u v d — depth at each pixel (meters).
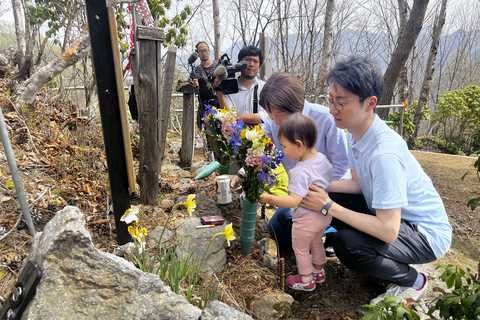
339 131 2.35
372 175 1.88
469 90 10.60
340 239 2.02
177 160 4.00
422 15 7.16
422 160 6.07
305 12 9.99
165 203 2.71
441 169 5.45
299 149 2.03
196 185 3.14
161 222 2.43
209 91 3.80
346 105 1.83
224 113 2.34
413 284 2.04
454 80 22.11
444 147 10.93
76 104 4.53
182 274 1.82
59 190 2.56
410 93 15.38
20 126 3.19
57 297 1.23
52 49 5.71
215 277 1.97
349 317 1.98
